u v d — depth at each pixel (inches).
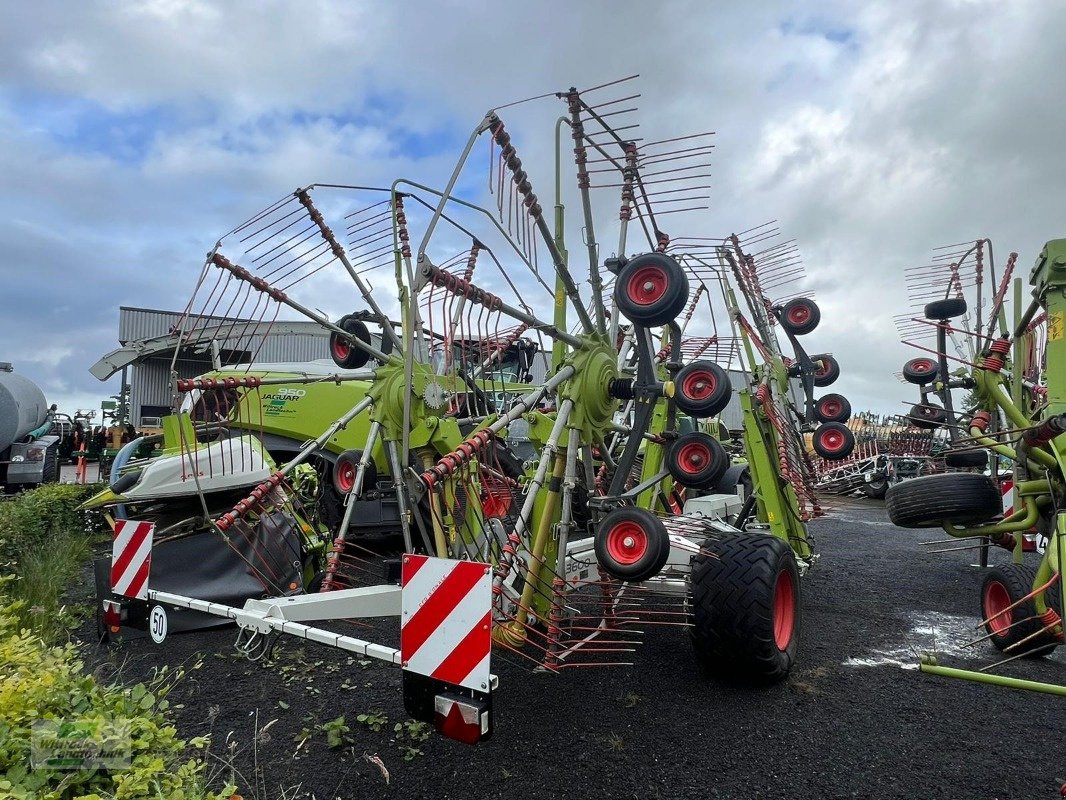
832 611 219.3
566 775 111.3
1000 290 217.0
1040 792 108.3
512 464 295.1
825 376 325.4
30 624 169.6
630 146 162.1
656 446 220.7
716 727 129.6
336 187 170.7
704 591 141.1
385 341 197.2
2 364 479.5
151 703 78.4
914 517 176.4
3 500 296.7
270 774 110.1
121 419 457.4
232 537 174.6
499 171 135.6
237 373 306.7
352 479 239.0
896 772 114.0
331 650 167.3
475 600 90.5
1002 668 164.6
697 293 232.5
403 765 113.6
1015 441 156.5
